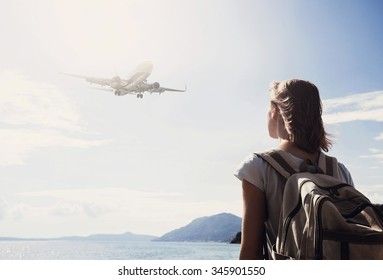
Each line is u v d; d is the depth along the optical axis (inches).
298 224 60.6
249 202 69.1
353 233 58.3
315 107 72.9
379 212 63.1
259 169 69.3
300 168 68.2
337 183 65.9
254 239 68.2
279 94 75.5
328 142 75.4
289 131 72.7
